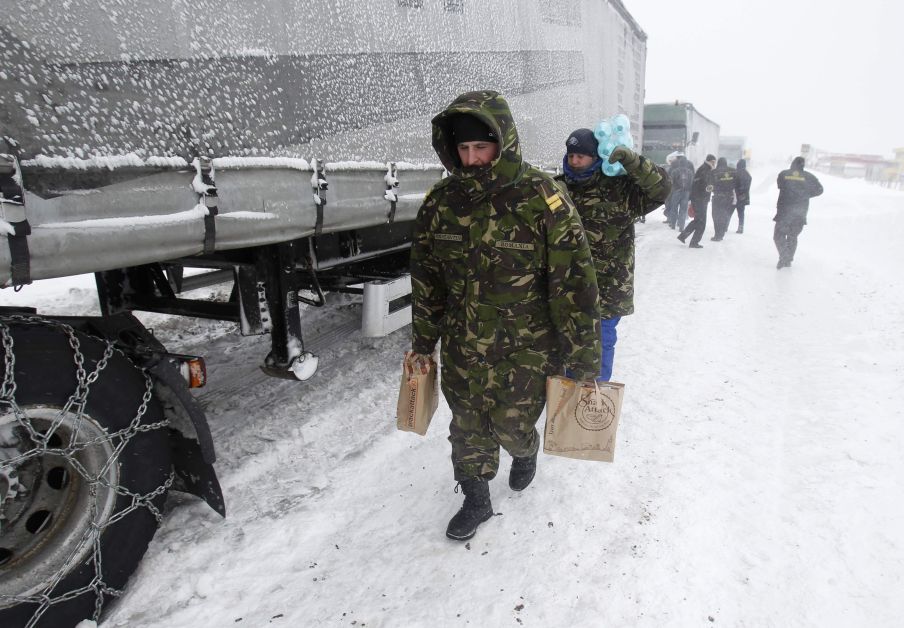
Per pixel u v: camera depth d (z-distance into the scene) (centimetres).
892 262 882
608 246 292
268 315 271
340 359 424
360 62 258
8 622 165
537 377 199
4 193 131
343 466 284
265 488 264
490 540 227
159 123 168
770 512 240
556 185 182
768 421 322
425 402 211
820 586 199
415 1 300
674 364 412
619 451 291
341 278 372
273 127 212
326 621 189
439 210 188
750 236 1230
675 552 217
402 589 203
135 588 200
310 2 226
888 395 348
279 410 338
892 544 219
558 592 199
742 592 198
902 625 182
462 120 167
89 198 150
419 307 206
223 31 188
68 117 145
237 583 206
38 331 163
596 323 190
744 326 511
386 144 282
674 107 1669
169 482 200
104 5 153
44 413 163
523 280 185
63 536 173
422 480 272
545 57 495
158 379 195
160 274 305
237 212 196
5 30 132
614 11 766
